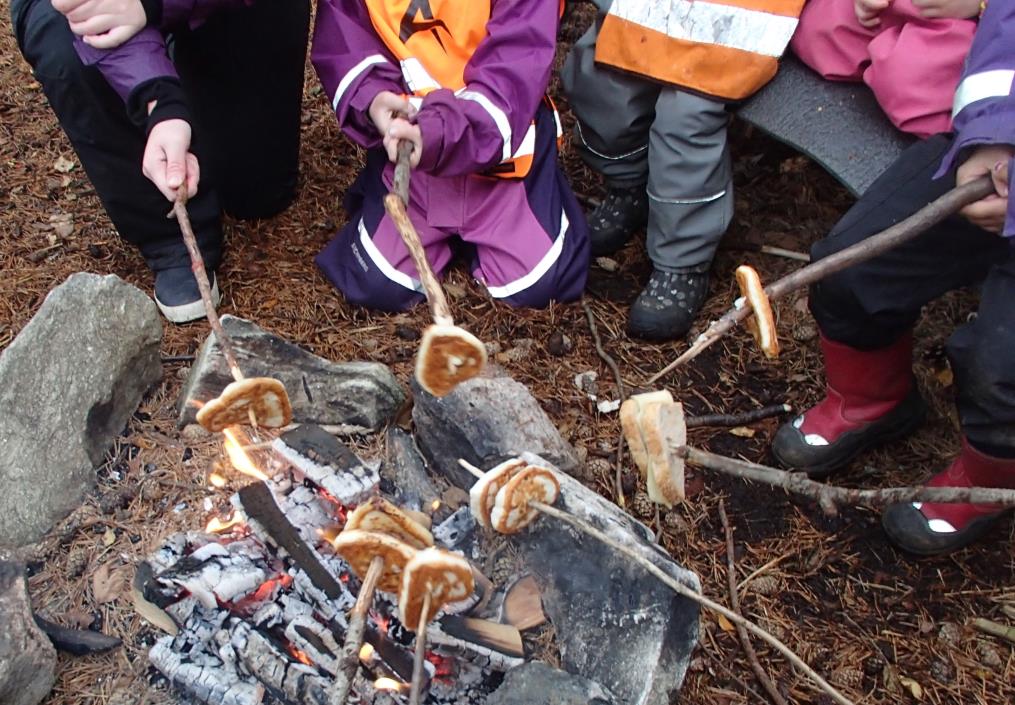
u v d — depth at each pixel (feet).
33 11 7.96
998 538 7.95
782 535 8.01
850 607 7.50
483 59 9.11
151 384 8.34
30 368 7.03
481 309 9.86
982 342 6.39
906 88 7.85
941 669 7.10
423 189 9.73
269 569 6.52
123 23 7.35
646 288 9.79
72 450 7.30
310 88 12.67
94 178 8.77
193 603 6.34
